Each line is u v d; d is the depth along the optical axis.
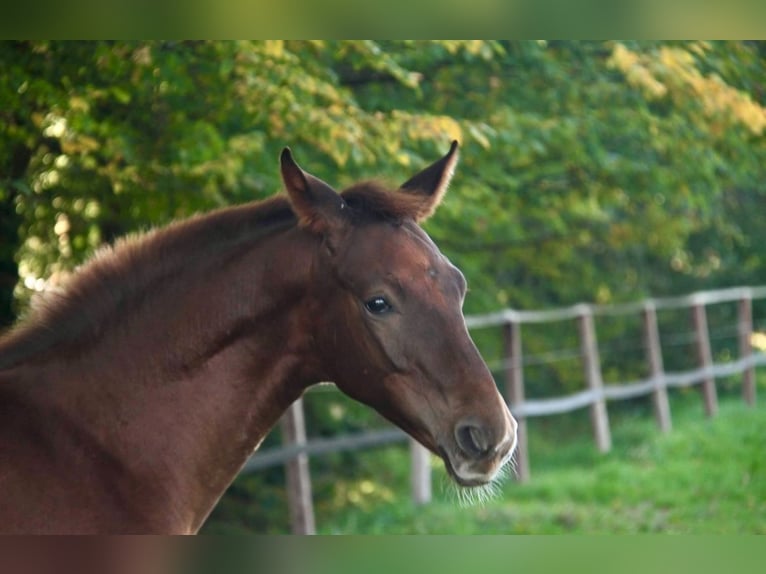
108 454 3.62
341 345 3.73
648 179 11.12
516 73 9.74
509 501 10.97
